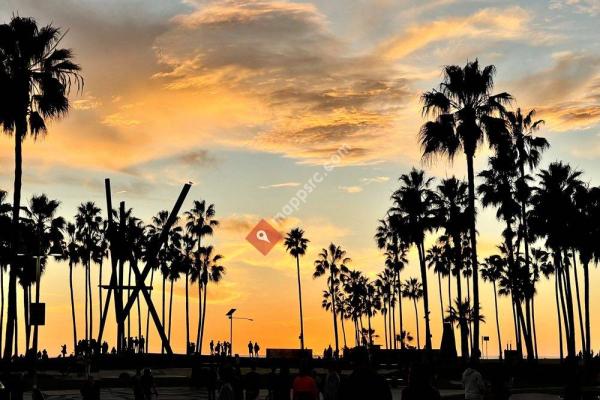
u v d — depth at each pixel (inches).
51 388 1541.6
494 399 737.0
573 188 2129.7
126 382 1695.4
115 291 2161.7
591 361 2039.9
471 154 1483.8
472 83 1486.2
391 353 2064.5
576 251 2325.3
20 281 2283.5
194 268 3570.4
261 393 1230.9
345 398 339.0
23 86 1300.4
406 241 2425.0
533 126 2218.3
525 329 2154.3
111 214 2198.6
